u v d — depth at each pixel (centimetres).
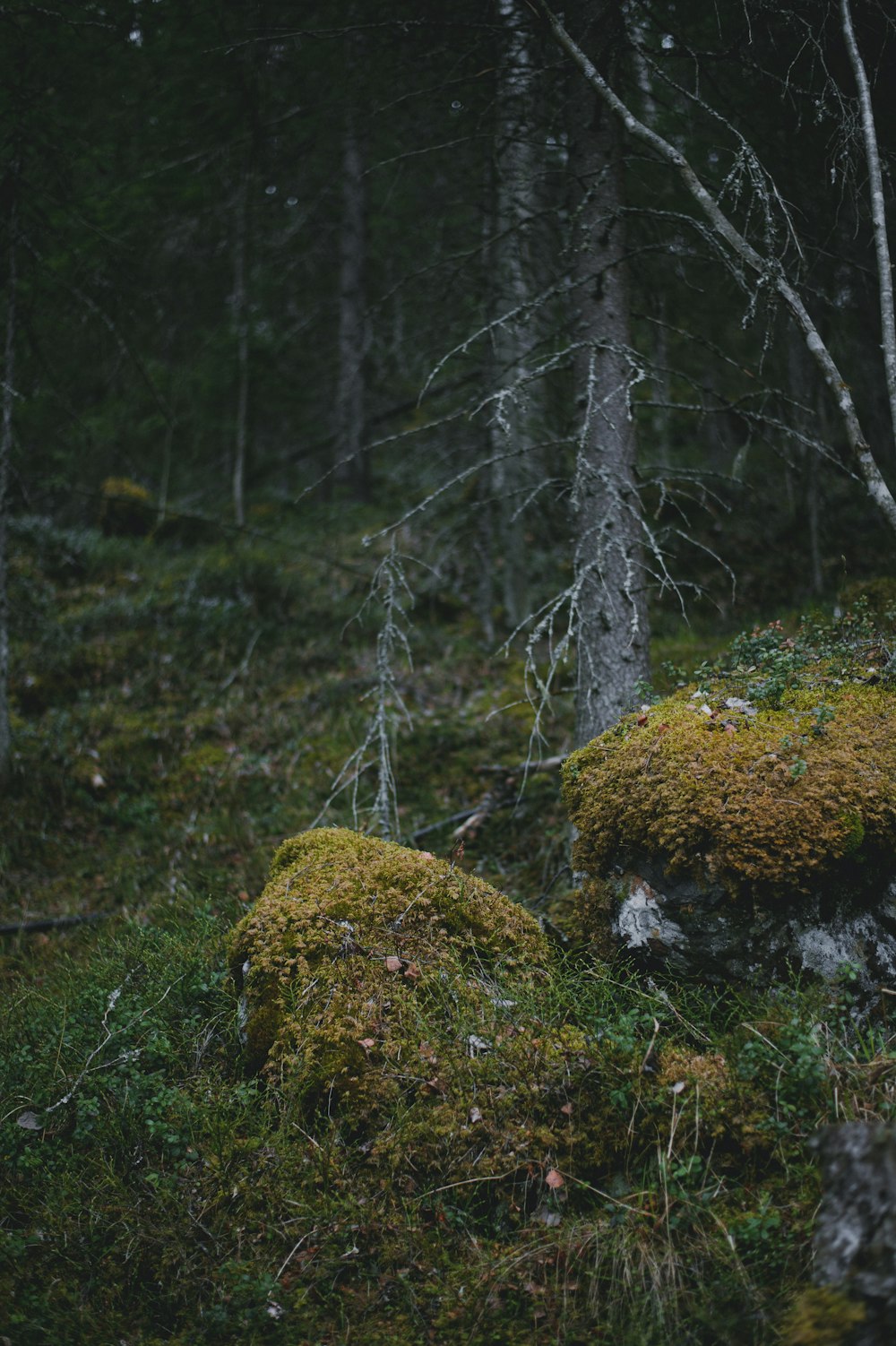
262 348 1278
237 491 1211
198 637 904
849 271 593
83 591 987
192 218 941
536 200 697
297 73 732
